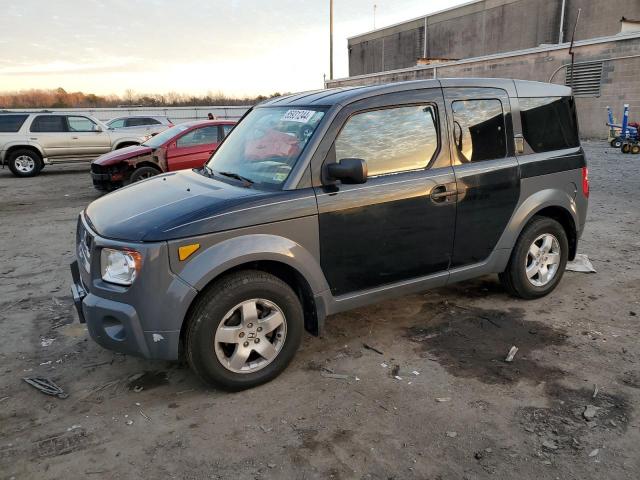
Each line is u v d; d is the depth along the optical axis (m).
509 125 4.27
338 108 3.54
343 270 3.56
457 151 3.98
